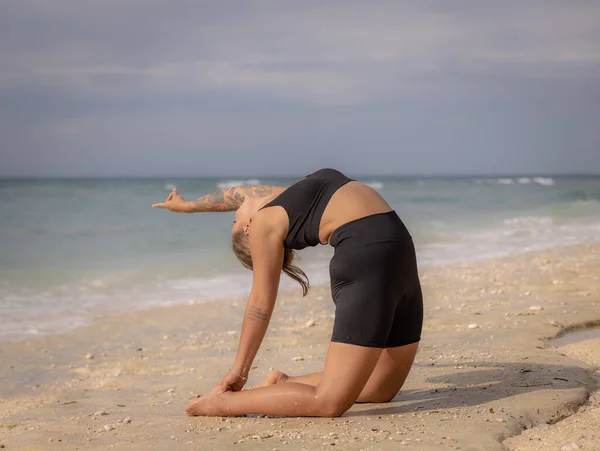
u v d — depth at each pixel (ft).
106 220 69.87
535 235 53.11
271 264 11.62
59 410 14.08
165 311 26.45
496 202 102.17
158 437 10.87
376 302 10.78
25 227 62.75
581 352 15.72
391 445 9.59
